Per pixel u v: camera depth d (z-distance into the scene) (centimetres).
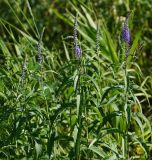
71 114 521
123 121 524
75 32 504
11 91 553
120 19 845
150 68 816
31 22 920
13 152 532
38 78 530
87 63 552
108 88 515
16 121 504
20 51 650
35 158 504
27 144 523
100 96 526
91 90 534
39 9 954
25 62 530
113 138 568
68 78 505
